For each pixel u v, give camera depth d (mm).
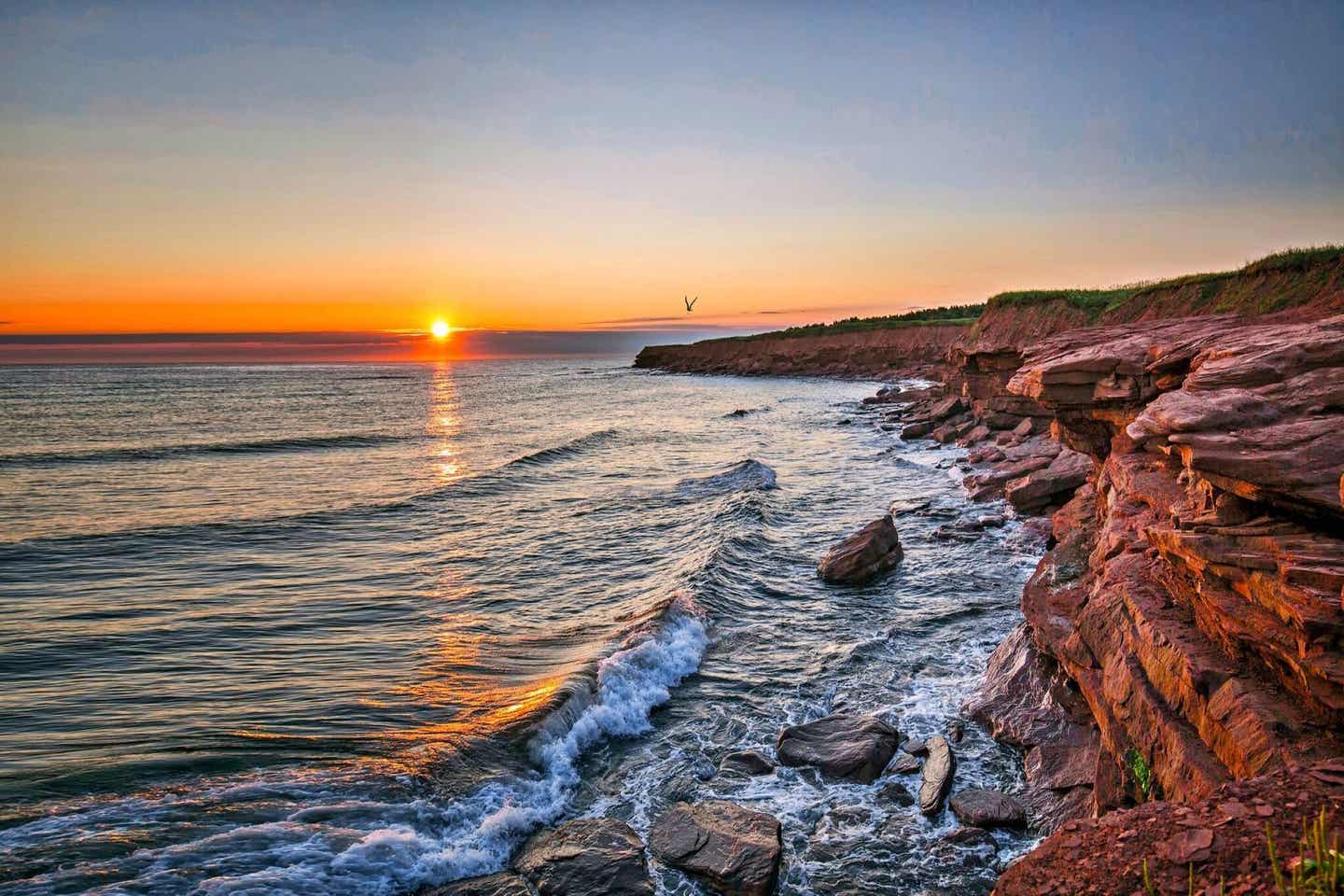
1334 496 5672
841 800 8734
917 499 24469
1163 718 6762
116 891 6828
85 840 7605
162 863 7277
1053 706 9953
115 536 21453
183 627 14242
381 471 34031
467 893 7277
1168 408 7465
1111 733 7797
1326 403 6664
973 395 36062
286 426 54219
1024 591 12422
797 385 90875
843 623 14430
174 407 71000
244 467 35438
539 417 60719
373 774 9031
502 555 19672
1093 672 8969
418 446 43375
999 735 9906
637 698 11273
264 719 10477
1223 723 5965
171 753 9453
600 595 16375
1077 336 17109
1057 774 8688
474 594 16547
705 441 42344
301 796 8547
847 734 9938
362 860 7508
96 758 9305
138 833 7738
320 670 12305
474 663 12703
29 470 34125
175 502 26594
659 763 9719
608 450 39625
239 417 60875
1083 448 15805
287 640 13664
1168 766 6438
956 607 14867
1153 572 8555
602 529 22438
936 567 17359
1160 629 7395
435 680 11930
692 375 125688
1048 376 13977
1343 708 5191
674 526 22562
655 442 42344
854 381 90688
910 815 8375
